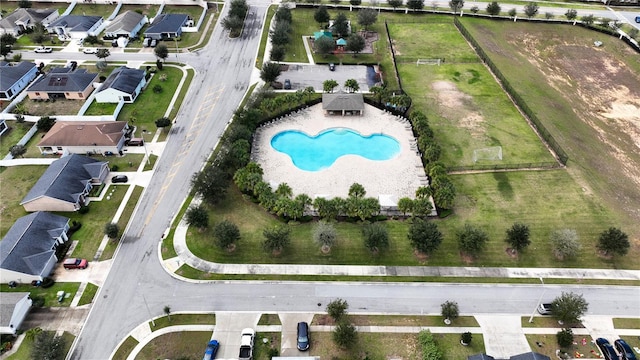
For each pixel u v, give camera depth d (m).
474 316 70.62
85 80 121.12
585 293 74.56
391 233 83.94
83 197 88.75
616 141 110.69
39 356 60.16
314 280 75.62
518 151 104.44
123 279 74.62
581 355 65.69
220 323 68.62
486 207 89.62
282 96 114.06
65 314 69.00
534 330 68.88
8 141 103.94
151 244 80.94
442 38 154.50
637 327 69.62
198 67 134.62
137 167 98.00
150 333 66.94
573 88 131.12
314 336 67.38
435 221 86.25
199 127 110.69
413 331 68.44
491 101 122.25
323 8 158.12
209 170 90.19
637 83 134.75
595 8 182.00
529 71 137.62
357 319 69.81
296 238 82.50
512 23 166.38
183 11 166.50
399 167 99.69
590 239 83.56
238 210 88.12
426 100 121.81
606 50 151.38
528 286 75.50
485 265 78.81
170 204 89.38
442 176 89.69
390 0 170.12
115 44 143.50
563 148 105.38
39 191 85.19
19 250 73.50
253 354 64.75
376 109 118.88
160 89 123.06
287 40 144.25
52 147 99.69
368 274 76.94
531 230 84.81
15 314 66.12
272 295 73.00
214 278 75.38
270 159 100.94
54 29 147.12
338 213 85.06
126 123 106.31
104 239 81.38
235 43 147.88
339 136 109.88
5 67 122.75
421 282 75.81
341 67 137.75
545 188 94.31
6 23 146.12
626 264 79.44
